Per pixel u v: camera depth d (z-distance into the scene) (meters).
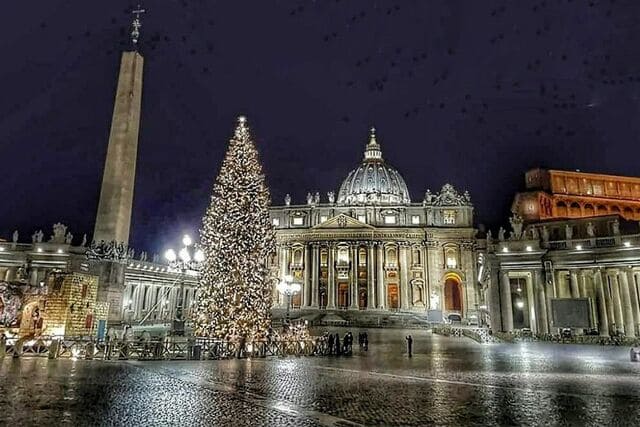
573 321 38.34
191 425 9.45
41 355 21.77
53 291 26.12
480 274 65.38
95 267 32.81
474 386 15.40
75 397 11.97
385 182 119.00
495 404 12.30
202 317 26.14
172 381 15.06
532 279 45.31
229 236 26.56
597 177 73.38
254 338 25.91
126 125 34.62
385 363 23.09
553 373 19.23
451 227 97.00
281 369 19.47
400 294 95.19
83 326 27.00
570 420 10.58
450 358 26.11
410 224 100.19
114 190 33.69
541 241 46.00
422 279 95.94
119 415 10.10
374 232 98.00
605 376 18.34
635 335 41.09
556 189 72.06
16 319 26.17
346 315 86.88
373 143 128.38
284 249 100.31
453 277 96.44
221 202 27.22
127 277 55.50
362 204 102.88
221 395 12.83
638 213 72.50
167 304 64.56
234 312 25.67
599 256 42.31
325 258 99.38
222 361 22.09
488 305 49.94
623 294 42.59
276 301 95.62
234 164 27.80
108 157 34.22
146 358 21.38
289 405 11.73
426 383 15.98
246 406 11.44
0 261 55.97
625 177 73.88
